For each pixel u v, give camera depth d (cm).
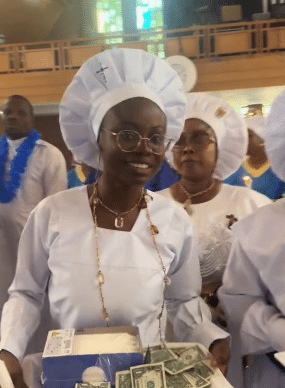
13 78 1369
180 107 143
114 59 131
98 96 132
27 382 128
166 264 138
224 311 163
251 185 323
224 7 1338
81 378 109
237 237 155
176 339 153
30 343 155
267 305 151
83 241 134
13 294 144
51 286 138
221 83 1249
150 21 1677
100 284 130
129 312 130
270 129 150
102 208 137
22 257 143
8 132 323
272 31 1272
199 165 195
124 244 134
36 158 314
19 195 308
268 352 150
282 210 150
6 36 1573
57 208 139
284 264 143
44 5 1546
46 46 1642
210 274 192
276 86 1232
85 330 122
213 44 1309
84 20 1812
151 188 255
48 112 1417
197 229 195
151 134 128
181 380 113
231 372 160
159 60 133
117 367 110
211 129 196
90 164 157
